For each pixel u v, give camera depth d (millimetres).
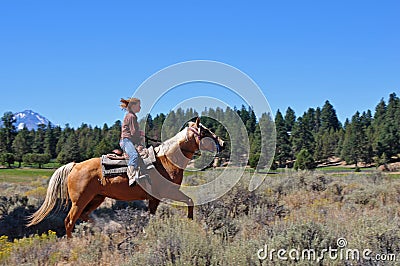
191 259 6945
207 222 9938
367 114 128250
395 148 88375
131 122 10242
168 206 11734
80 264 8344
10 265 8320
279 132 73375
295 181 18406
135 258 7371
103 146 49719
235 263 6809
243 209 12180
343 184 19156
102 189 10562
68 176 10773
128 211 10617
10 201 14469
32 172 60188
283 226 8742
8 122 103938
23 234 12484
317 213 11578
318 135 106125
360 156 87812
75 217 10570
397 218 10016
